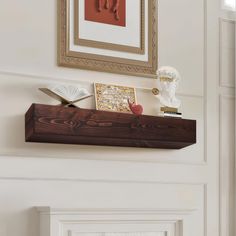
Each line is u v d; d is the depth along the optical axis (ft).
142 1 16.33
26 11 15.15
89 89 15.61
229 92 17.25
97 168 15.49
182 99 16.62
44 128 14.30
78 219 14.74
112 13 15.99
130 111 15.72
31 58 15.11
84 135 14.64
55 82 15.29
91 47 15.69
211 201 16.71
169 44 16.63
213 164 16.83
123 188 15.72
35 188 14.87
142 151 16.07
